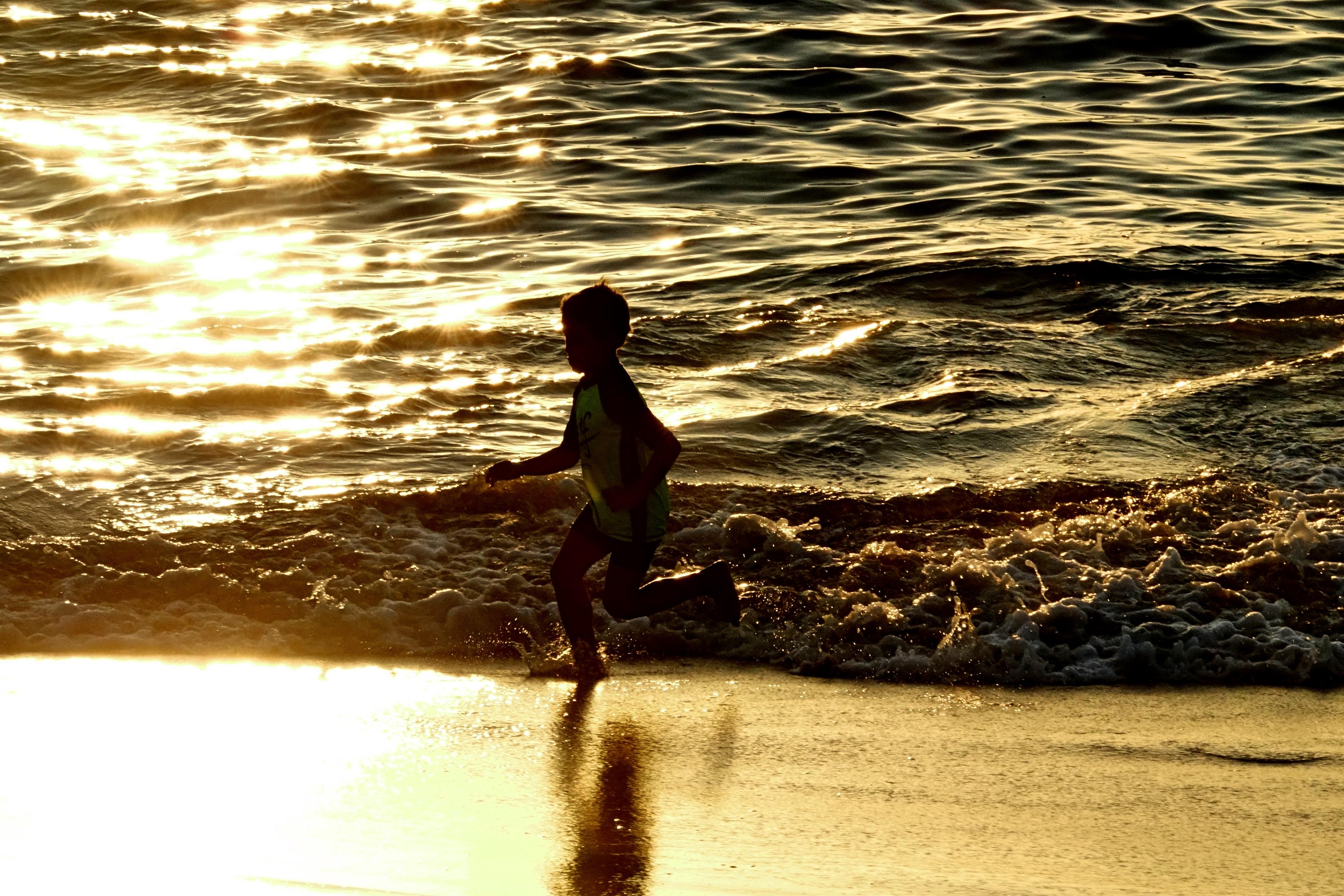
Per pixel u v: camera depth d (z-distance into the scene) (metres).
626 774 18.55
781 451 32.78
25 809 16.91
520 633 24.27
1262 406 35.75
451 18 99.44
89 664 22.67
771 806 17.47
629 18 97.50
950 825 16.92
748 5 99.12
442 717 20.62
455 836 16.39
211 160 68.00
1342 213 57.00
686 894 14.91
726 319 42.97
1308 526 27.28
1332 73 82.44
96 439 32.97
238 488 30.11
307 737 19.72
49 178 65.12
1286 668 22.73
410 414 35.69
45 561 26.08
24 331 43.28
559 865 15.63
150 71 87.38
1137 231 53.97
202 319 44.56
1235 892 15.17
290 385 37.31
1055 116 74.25
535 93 79.06
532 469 23.02
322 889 14.77
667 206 59.50
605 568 26.45
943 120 73.38
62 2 106.25
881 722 20.72
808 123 72.69
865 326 42.56
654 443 21.98
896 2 100.50
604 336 21.75
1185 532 27.95
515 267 51.25
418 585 25.50
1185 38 89.31
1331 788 18.12
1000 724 20.62
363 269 51.31
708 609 24.94
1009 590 24.95
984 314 44.44
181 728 19.94
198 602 24.81
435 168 66.00
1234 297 45.22
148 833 16.23
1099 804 17.61
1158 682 22.61
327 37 96.31
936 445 33.34
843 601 24.77
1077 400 36.56
